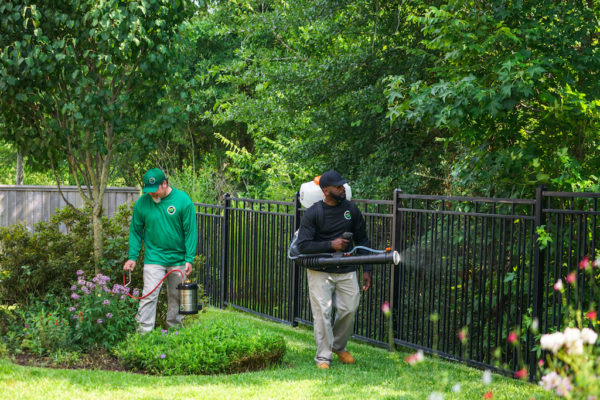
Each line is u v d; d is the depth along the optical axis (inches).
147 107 289.9
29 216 525.0
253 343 232.8
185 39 292.0
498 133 269.9
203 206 436.8
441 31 268.7
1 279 301.7
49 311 265.1
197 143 1027.3
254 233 378.0
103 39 252.4
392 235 285.3
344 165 455.8
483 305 248.2
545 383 125.3
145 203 271.0
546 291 219.3
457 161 355.6
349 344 298.7
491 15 271.7
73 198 532.4
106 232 325.4
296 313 342.3
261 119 509.0
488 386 207.0
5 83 258.4
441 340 271.7
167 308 288.5
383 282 291.9
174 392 190.9
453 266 297.0
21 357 235.5
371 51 418.3
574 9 277.3
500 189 281.6
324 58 465.1
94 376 208.4
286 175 526.9
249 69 509.0
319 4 449.1
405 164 420.2
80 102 268.7
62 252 314.2
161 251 270.2
